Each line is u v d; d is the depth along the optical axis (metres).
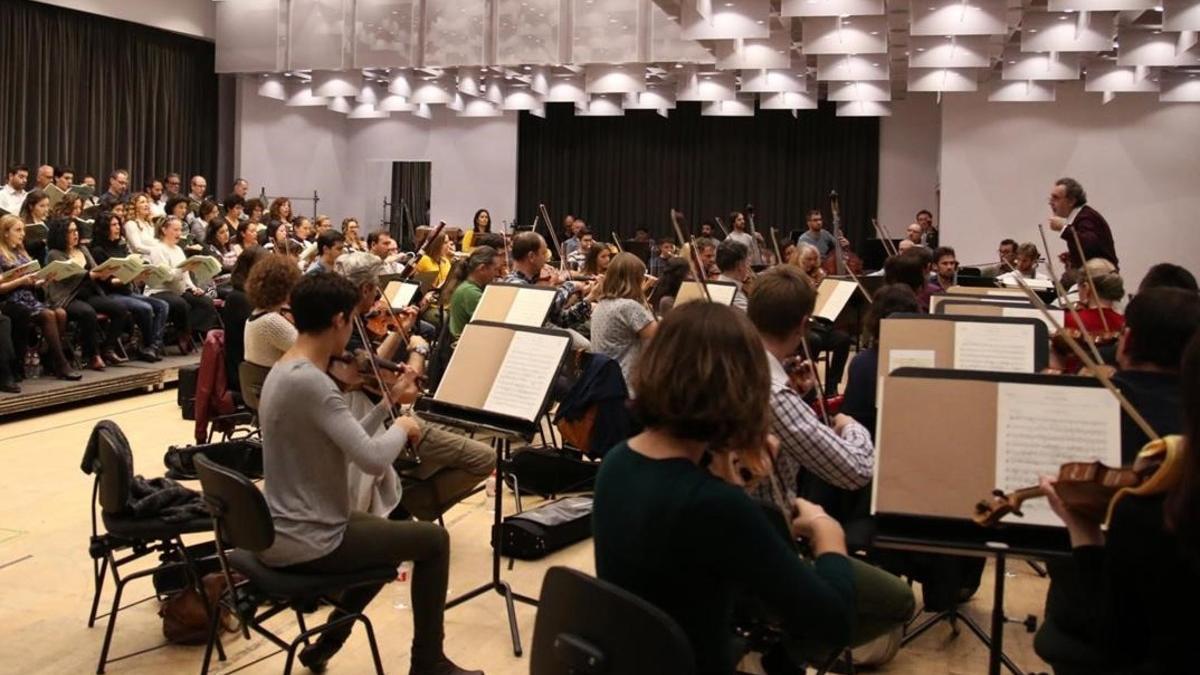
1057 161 12.54
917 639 3.63
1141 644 1.79
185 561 3.37
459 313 6.00
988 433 2.23
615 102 13.34
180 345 8.68
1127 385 2.40
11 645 3.48
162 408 7.36
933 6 8.05
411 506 4.20
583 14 10.38
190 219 10.20
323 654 3.31
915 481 2.22
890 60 10.89
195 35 13.70
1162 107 12.23
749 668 2.76
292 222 11.28
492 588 3.65
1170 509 1.60
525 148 16.70
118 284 8.08
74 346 7.91
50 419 6.90
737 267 6.52
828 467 2.54
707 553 1.68
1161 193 12.33
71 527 4.70
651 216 16.52
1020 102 12.50
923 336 3.39
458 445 4.17
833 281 7.79
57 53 11.99
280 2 11.74
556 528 4.49
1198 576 1.64
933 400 2.27
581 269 11.16
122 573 4.16
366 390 3.65
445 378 3.61
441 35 10.76
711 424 1.74
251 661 3.41
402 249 16.17
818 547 1.87
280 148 15.41
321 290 2.91
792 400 2.56
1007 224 12.70
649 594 1.73
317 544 2.82
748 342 1.77
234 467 3.75
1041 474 2.19
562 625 1.78
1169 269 3.85
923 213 12.28
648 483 1.74
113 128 12.84
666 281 6.52
